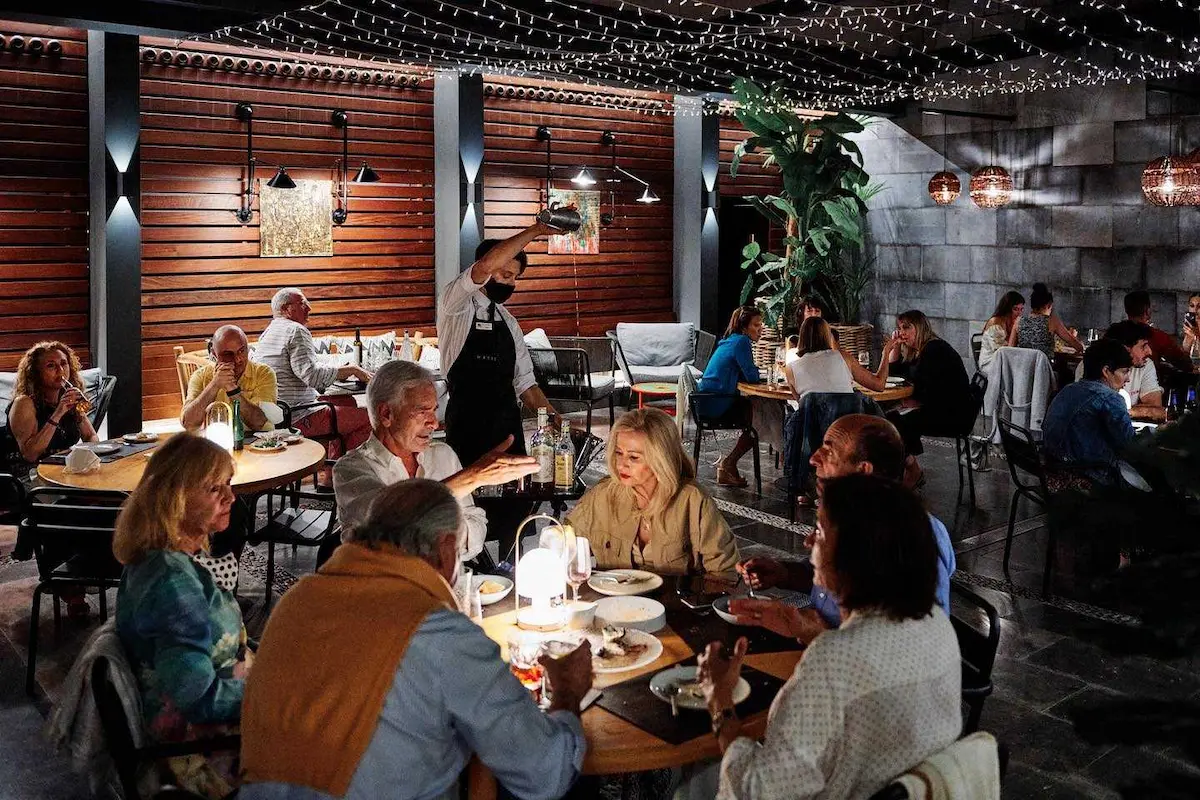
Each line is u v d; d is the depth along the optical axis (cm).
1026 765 364
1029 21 990
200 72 888
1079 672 443
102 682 232
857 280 1225
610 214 1175
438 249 1048
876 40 1081
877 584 193
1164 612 144
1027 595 538
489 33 827
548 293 1141
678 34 922
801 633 273
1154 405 625
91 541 419
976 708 271
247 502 560
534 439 459
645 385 974
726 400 783
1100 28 941
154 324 881
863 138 1241
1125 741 146
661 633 278
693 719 228
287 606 208
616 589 308
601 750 215
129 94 803
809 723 186
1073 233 1055
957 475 809
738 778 188
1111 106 1010
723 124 1258
